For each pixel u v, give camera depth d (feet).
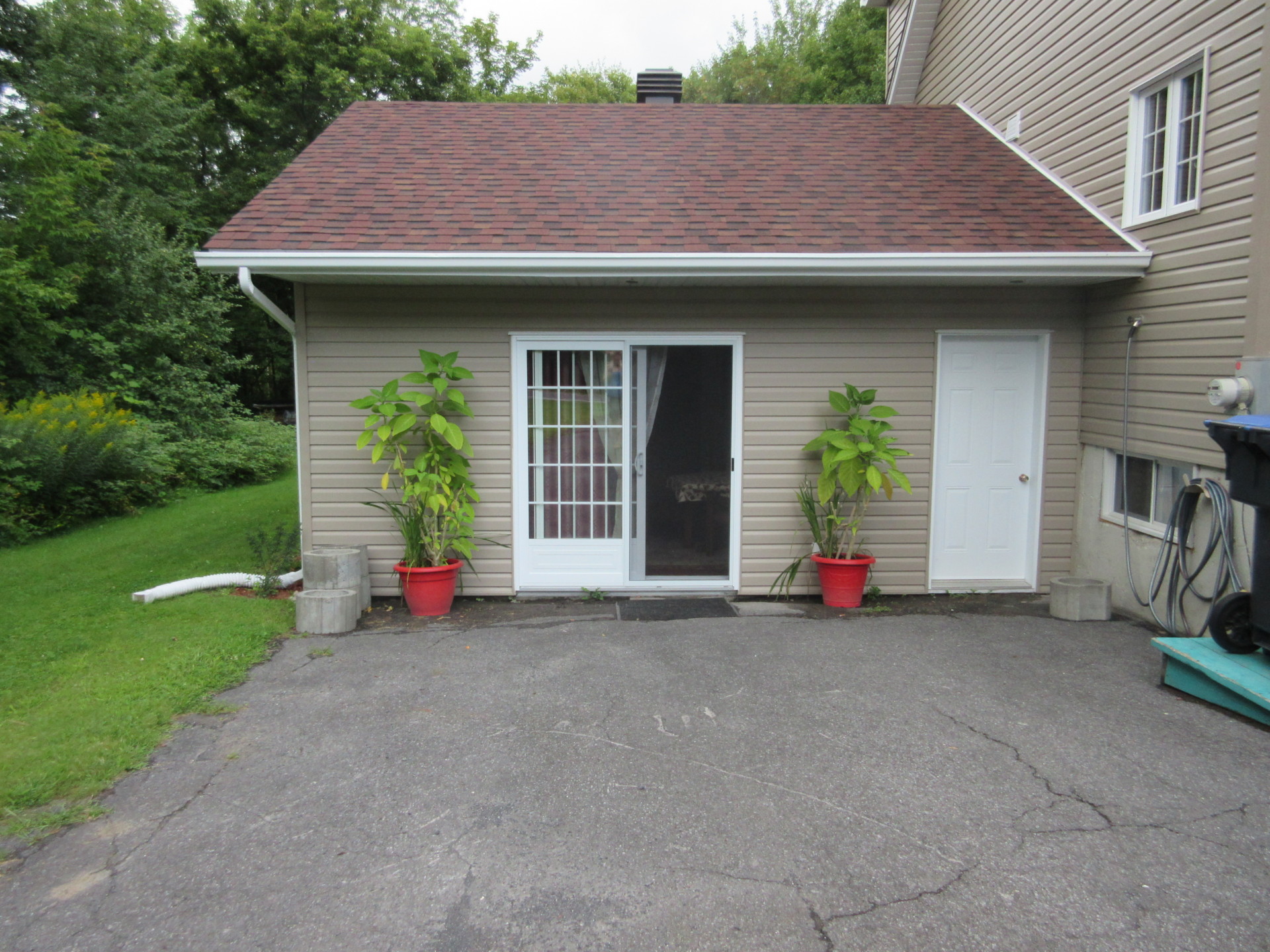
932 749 12.48
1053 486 22.30
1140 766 11.85
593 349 21.77
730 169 24.09
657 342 21.71
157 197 53.83
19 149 40.73
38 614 19.31
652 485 27.89
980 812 10.64
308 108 68.95
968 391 22.25
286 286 72.13
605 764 12.10
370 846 9.97
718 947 8.13
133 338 44.42
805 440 21.88
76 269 41.42
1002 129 26.66
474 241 19.69
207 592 21.49
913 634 18.47
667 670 16.12
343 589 19.66
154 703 14.02
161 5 71.20
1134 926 8.37
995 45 27.17
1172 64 18.13
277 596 21.20
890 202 22.00
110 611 19.54
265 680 15.65
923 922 8.46
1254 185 15.66
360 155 24.40
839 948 8.10
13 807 10.75
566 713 13.99
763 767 11.96
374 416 20.12
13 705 13.89
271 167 67.05
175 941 8.27
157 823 10.48
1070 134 22.66
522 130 26.63
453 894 9.01
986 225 20.62
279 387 80.28
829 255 19.19
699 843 9.97
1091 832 10.13
